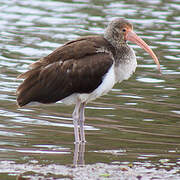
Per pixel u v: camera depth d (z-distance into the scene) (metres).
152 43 23.92
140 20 27.73
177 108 16.48
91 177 10.98
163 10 29.98
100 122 15.22
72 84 14.05
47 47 22.98
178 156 12.61
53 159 12.20
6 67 20.17
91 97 14.51
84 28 25.98
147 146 13.31
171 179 11.01
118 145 13.36
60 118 15.52
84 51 14.11
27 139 13.58
